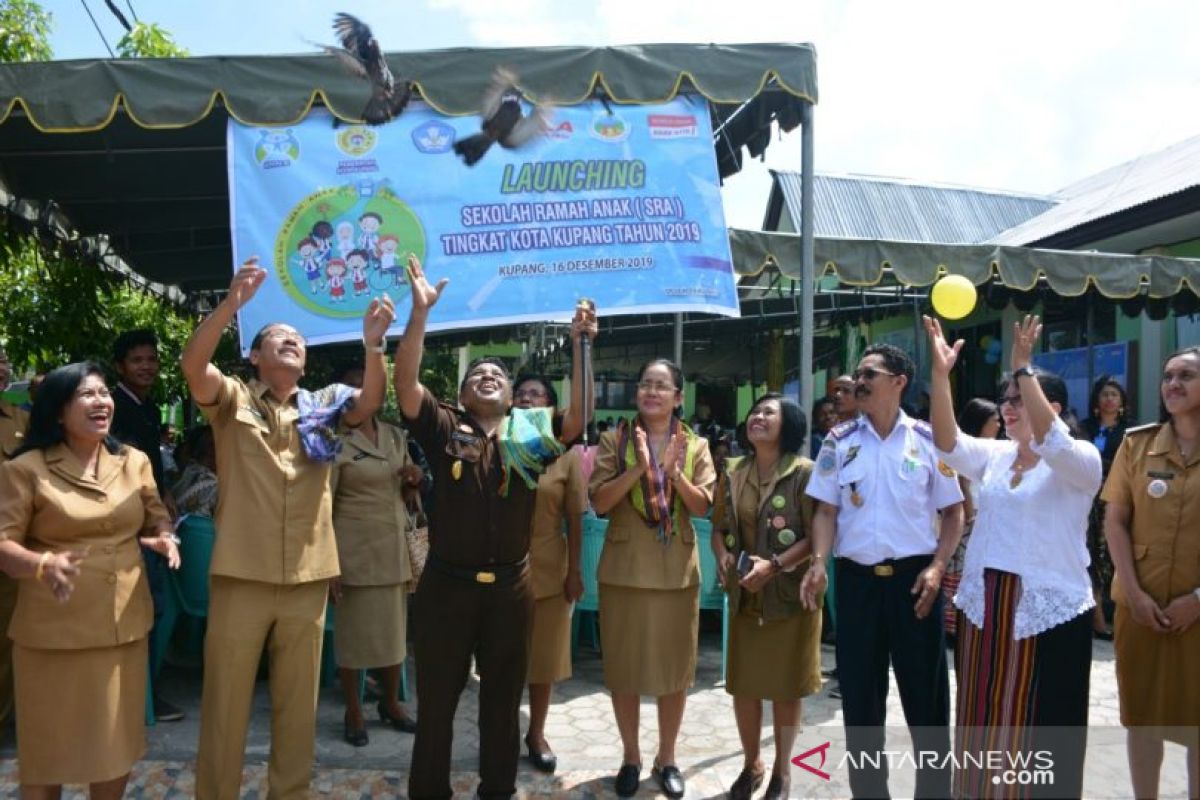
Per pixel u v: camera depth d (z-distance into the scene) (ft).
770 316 30.19
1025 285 18.90
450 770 10.59
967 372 36.88
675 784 10.83
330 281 13.21
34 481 8.86
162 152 16.90
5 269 19.04
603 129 13.82
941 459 9.41
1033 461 9.05
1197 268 19.85
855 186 53.36
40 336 20.84
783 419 10.88
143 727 9.58
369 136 13.38
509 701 10.06
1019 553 8.89
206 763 9.44
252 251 13.00
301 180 13.19
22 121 15.02
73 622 8.83
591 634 17.88
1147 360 29.22
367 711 13.83
